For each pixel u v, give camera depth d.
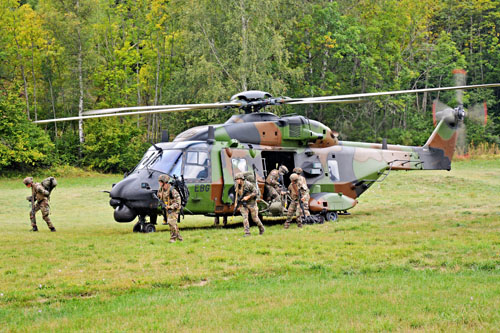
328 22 65.25
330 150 23.94
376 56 68.56
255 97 21.88
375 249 14.61
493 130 73.12
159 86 68.62
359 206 29.03
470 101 75.00
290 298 9.78
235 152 21.02
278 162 23.28
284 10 62.50
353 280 11.29
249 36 52.75
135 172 19.84
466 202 28.84
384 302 9.27
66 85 61.84
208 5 55.75
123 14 71.62
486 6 81.44
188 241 16.94
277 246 15.61
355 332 7.77
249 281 11.62
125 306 9.76
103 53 68.19
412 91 19.28
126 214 19.23
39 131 54.56
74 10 59.19
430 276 11.50
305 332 7.84
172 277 11.99
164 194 17.00
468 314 8.35
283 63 56.78
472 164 51.88
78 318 9.03
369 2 71.75
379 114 70.00
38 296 10.77
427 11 76.50
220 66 54.38
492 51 78.88
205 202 20.08
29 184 20.80
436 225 19.31
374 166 24.89
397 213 24.91
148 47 67.75
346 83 71.00
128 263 13.69
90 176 54.50
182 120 60.72
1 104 51.53
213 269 12.82
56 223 24.64
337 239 16.55
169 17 66.56
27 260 14.20
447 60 74.50
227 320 8.54
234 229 20.27
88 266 13.30
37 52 60.53
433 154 27.02
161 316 8.92
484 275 11.46
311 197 22.56
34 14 59.06
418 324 8.06
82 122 59.72
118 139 58.16
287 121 22.58
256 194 17.94
